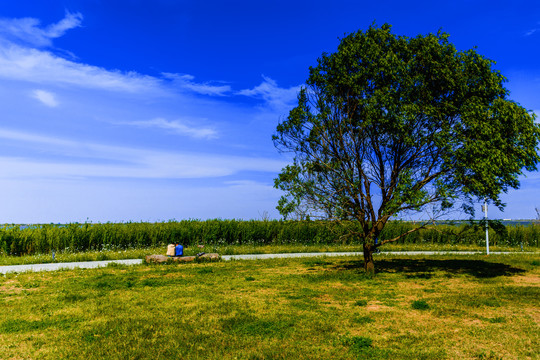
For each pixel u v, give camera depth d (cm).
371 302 1091
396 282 1414
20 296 1177
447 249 2984
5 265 1936
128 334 799
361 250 2820
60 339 775
